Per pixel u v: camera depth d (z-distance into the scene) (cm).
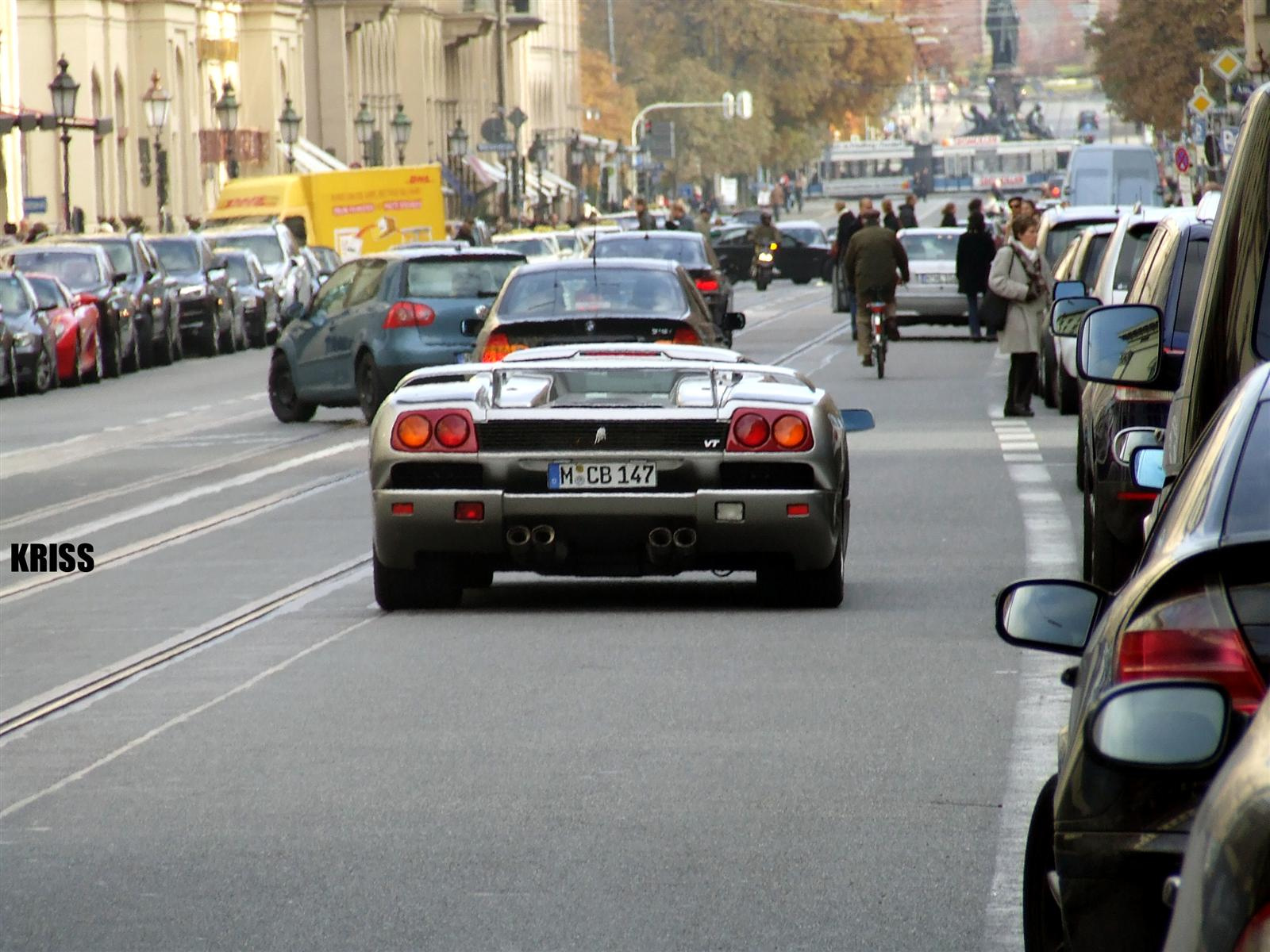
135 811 2338
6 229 13938
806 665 3102
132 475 6194
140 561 4434
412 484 3534
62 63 15138
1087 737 1116
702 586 3938
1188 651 1208
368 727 2739
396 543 3550
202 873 2083
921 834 2188
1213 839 945
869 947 1828
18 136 18125
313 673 3116
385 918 1928
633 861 2103
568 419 3488
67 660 3306
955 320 12644
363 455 6544
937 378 9388
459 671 3095
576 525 3494
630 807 2309
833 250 14725
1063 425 6988
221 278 13450
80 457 6825
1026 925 1552
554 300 6009
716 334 6184
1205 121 14238
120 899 2003
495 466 3494
